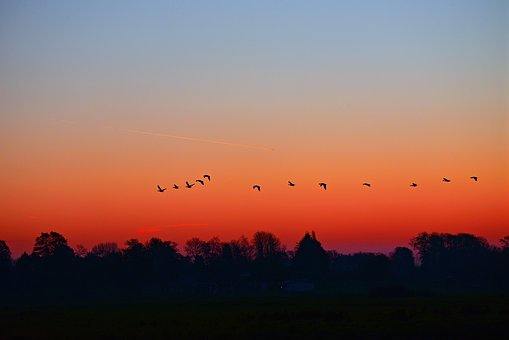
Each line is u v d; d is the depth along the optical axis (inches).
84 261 6555.1
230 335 2106.3
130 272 6235.2
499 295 4603.8
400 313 2738.7
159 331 2247.8
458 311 2810.0
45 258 6190.9
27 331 2359.7
